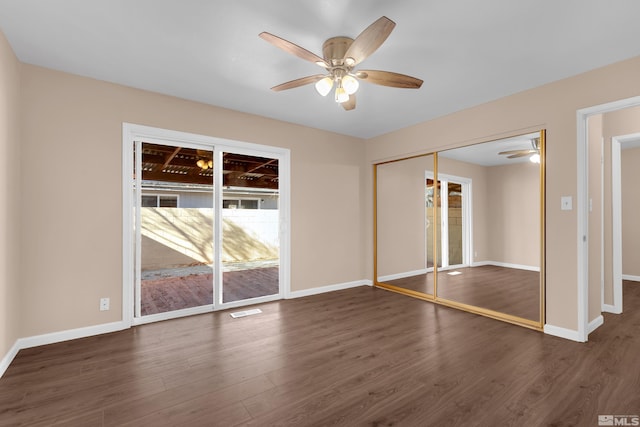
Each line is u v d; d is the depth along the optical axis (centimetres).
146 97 296
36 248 244
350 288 452
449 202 516
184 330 280
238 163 368
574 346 245
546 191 276
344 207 452
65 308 256
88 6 176
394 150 431
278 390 183
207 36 207
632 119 332
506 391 181
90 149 269
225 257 357
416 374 201
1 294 200
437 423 153
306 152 410
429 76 266
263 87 289
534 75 263
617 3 173
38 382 190
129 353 232
